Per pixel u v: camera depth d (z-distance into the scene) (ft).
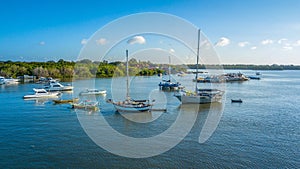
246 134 111.65
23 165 81.56
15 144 99.04
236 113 157.69
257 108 174.70
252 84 378.53
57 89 273.95
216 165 81.71
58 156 87.92
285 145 98.32
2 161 84.28
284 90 291.99
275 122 133.49
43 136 108.99
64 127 123.44
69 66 473.67
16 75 456.45
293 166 81.10
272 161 84.38
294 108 175.01
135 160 84.84
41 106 184.34
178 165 81.66
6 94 252.62
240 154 89.81
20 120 138.41
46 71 450.30
